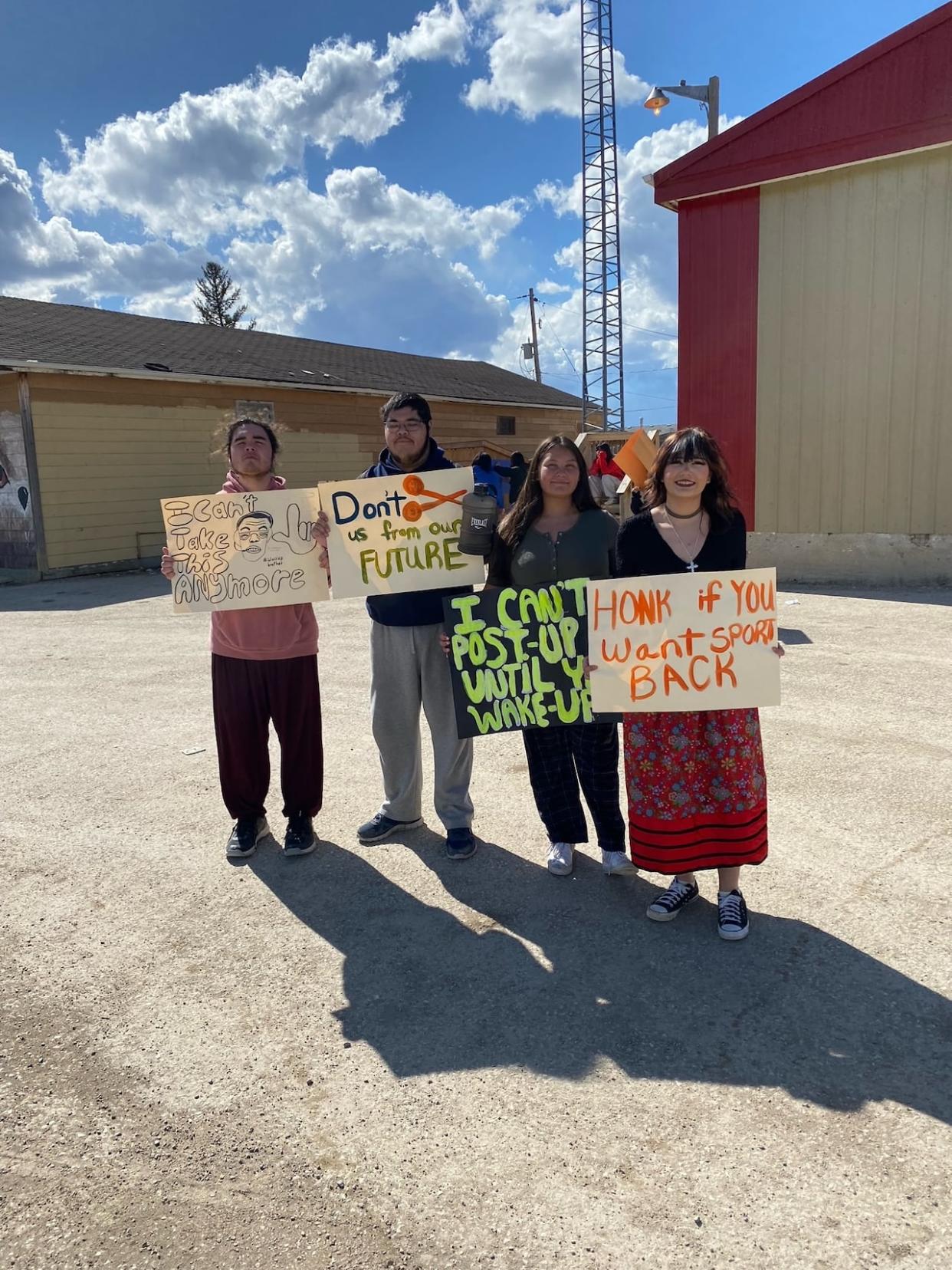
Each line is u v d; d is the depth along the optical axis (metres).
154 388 15.61
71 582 13.87
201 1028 2.60
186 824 4.11
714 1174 1.98
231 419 3.74
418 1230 1.88
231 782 3.70
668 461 2.88
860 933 2.93
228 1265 1.82
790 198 9.59
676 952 2.89
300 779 3.69
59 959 3.00
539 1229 1.86
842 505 9.73
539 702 3.26
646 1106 2.21
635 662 2.89
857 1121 2.12
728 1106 2.19
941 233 8.77
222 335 21.31
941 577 9.23
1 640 8.84
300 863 3.68
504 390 25.61
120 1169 2.09
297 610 3.62
